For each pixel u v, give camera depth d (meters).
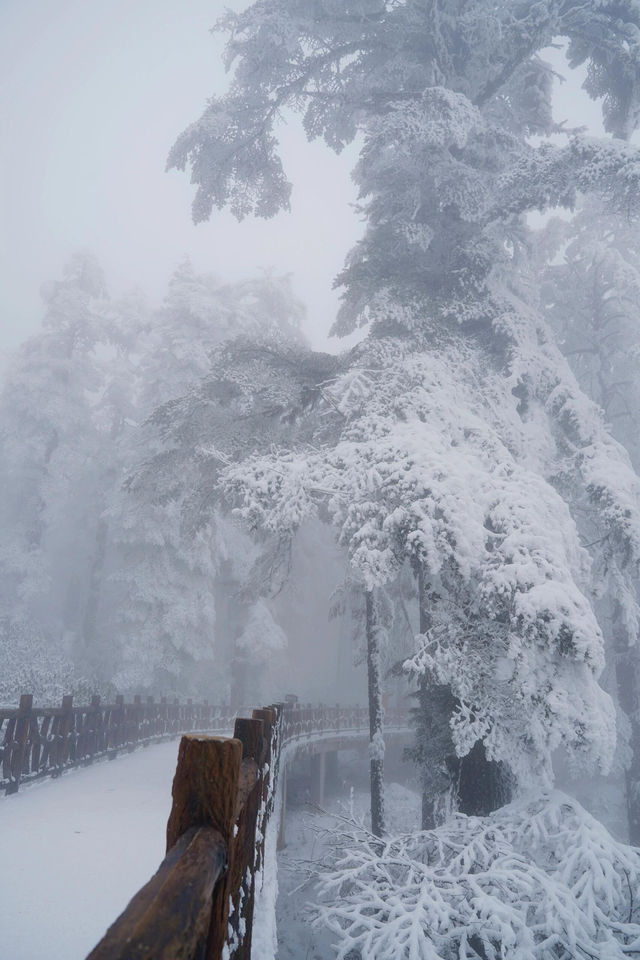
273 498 11.50
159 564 28.72
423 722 12.48
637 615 16.02
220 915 1.02
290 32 19.34
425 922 7.17
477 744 11.23
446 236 17.50
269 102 21.25
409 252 17.44
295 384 15.20
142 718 15.77
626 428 26.56
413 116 15.61
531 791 9.21
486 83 20.20
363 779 28.42
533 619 8.91
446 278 16.98
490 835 8.78
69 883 4.42
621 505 13.65
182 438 16.08
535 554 9.75
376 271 16.81
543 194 15.45
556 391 15.84
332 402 14.05
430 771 12.02
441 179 16.30
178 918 0.71
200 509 16.61
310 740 21.16
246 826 2.45
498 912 6.90
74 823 6.41
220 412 16.06
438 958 6.57
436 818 12.25
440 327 15.70
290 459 12.52
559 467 15.45
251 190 23.17
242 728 3.00
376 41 20.86
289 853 15.92
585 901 7.19
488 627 10.29
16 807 7.09
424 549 9.55
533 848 8.33
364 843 8.79
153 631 27.66
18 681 16.59
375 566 10.05
